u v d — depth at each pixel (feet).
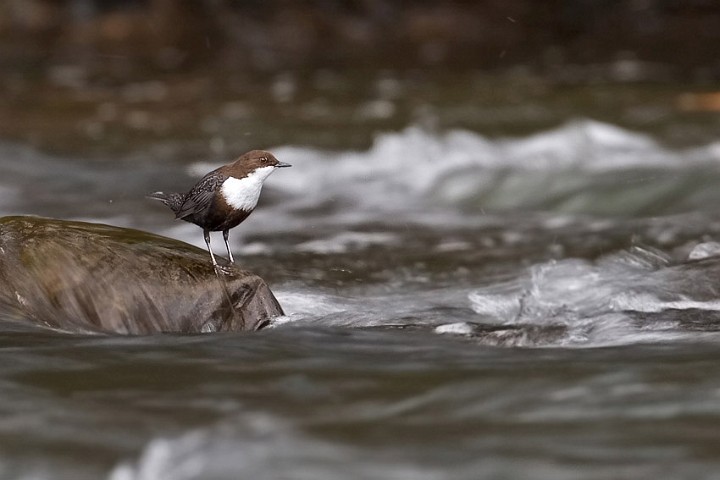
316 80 100.22
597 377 25.11
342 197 59.21
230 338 29.35
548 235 48.78
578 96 88.94
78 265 30.50
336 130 76.69
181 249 31.53
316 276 40.37
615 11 140.46
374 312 34.12
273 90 94.48
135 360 26.86
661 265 41.19
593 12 140.26
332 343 29.27
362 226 51.37
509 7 140.15
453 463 19.66
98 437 21.09
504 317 34.01
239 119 80.74
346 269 41.78
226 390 24.39
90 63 109.09
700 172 61.36
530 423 21.83
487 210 56.70
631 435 21.07
